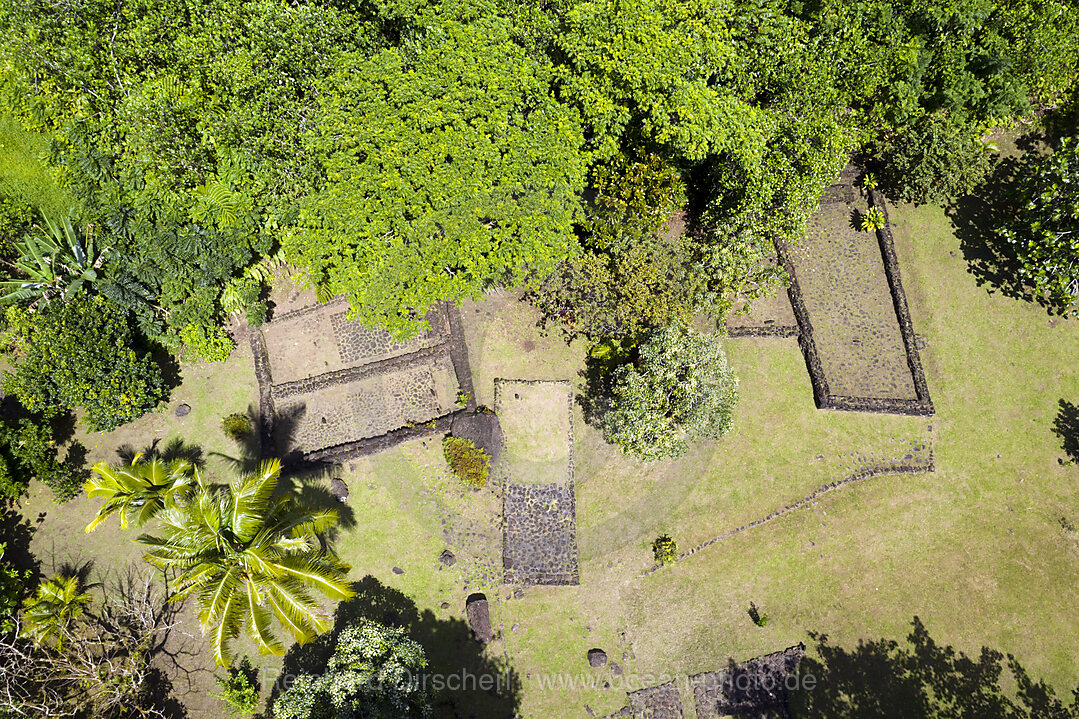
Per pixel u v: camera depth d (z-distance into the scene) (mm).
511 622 24547
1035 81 27203
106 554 24734
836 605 24922
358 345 27953
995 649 24344
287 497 20703
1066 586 24953
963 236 29234
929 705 23844
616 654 24328
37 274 23953
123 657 23141
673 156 26000
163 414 26500
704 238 28562
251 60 20391
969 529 25625
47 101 21734
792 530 25656
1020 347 27719
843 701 23938
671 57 21328
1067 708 23672
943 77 26547
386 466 26094
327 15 20938
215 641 18625
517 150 21859
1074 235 25594
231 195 23125
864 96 26125
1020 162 30062
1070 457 26344
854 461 26344
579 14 21078
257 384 27172
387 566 25062
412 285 22641
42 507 24953
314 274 22953
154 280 24609
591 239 26594
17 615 22547
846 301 28500
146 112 20844
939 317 28172
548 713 23719
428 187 21562
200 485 20719
